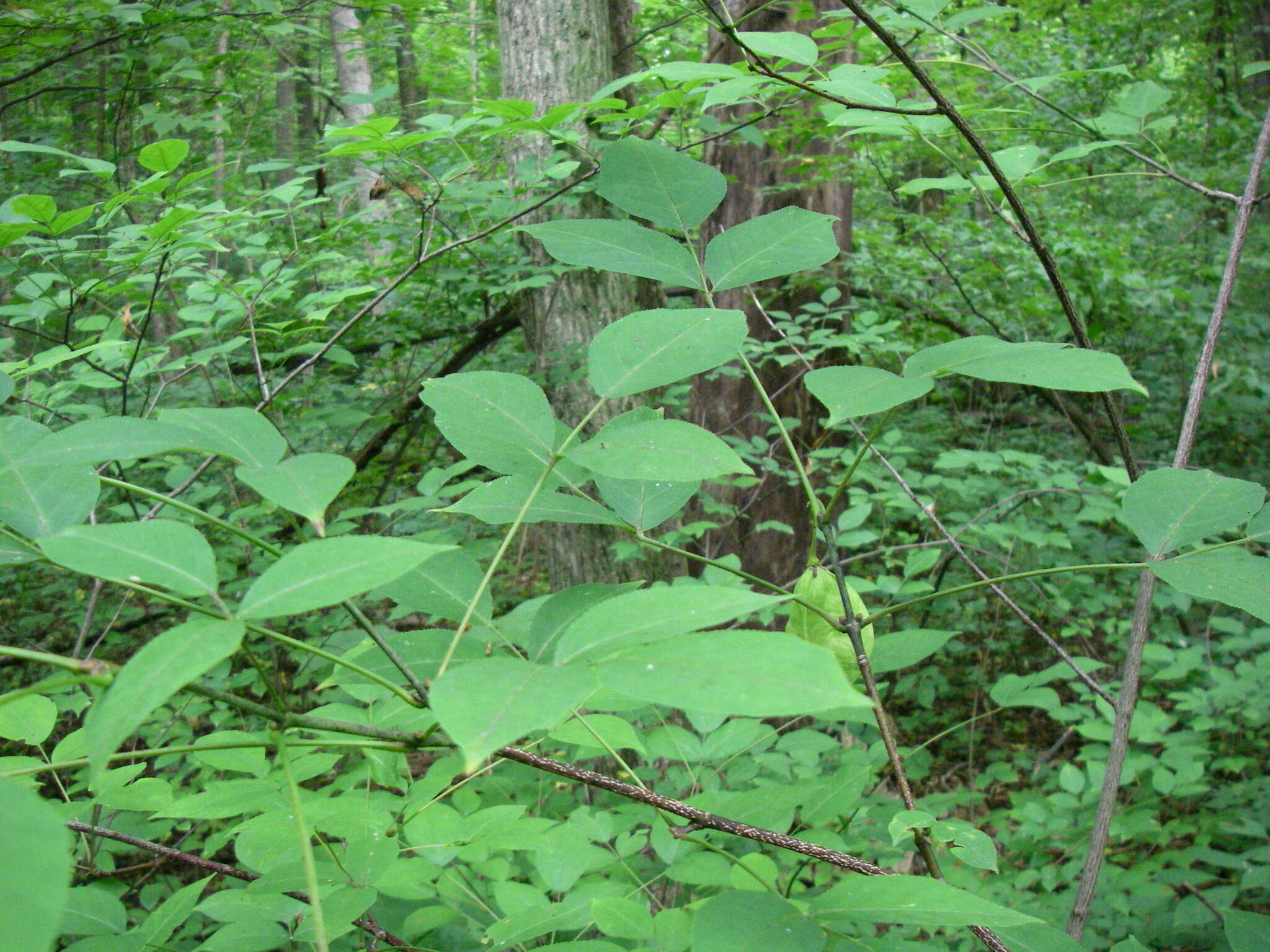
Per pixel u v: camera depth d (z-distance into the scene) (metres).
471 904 1.82
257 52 5.12
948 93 4.25
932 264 6.09
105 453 0.73
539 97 3.54
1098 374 0.84
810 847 0.98
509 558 6.14
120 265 2.69
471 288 3.98
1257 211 7.67
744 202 5.28
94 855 1.92
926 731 4.93
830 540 1.12
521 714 0.51
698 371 0.88
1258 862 3.03
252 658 0.77
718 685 0.52
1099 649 5.22
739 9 3.87
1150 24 8.04
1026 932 0.99
